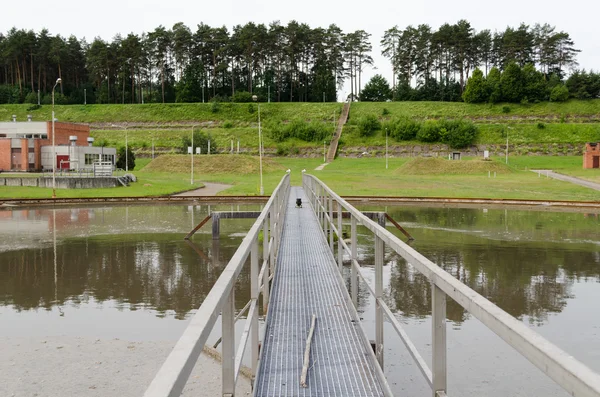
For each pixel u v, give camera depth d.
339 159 84.25
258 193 41.94
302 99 133.62
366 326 9.74
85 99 128.25
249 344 8.46
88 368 7.77
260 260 16.19
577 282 13.42
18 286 13.05
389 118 107.12
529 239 20.55
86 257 16.91
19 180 44.44
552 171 65.75
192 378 7.29
